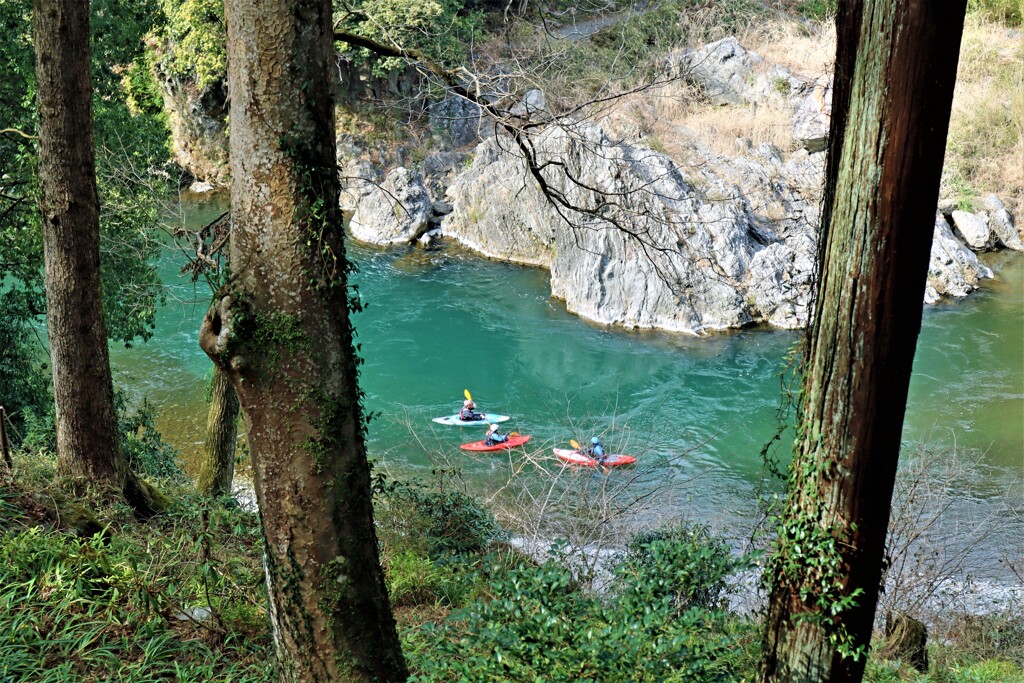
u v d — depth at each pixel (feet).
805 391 15.71
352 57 110.32
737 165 100.63
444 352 85.15
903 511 41.98
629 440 64.23
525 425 70.38
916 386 72.84
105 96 55.11
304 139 15.85
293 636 17.35
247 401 16.62
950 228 106.01
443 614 28.99
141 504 32.78
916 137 13.64
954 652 34.40
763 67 109.50
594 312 92.63
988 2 120.26
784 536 16.06
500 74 31.55
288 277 16.11
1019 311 88.69
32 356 53.42
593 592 29.99
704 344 86.22
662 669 16.22
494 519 41.52
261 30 15.31
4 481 27.78
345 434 16.90
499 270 107.14
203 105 120.37
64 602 20.65
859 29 13.94
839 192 14.51
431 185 121.29
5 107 48.85
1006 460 60.34
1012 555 46.96
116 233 50.90
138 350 80.23
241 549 28.04
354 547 17.21
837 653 15.93
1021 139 108.58
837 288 14.78
